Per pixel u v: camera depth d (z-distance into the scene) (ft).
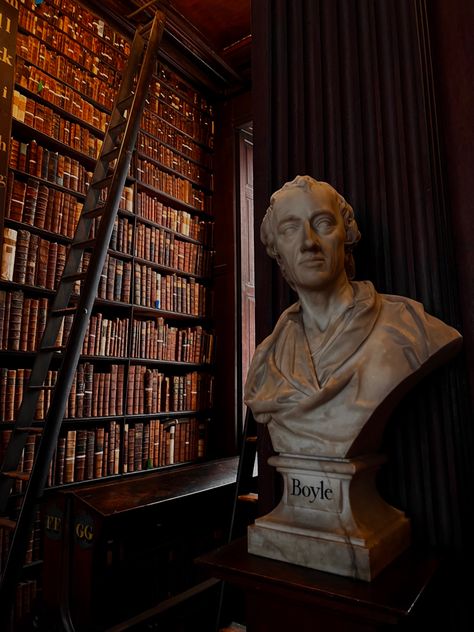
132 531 8.97
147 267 14.49
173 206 16.47
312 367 4.08
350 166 5.31
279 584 3.51
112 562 8.96
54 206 11.69
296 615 3.68
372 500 4.14
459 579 4.23
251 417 9.70
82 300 9.25
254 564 3.86
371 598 3.17
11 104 10.75
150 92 15.31
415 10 5.17
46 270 11.29
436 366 4.10
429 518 4.42
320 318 4.27
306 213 4.07
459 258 4.75
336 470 3.77
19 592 9.81
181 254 15.72
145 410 13.50
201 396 15.67
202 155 17.42
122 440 12.62
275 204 4.26
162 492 10.02
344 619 3.43
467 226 4.75
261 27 6.24
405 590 3.29
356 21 5.60
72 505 8.78
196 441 15.21
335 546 3.64
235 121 17.71
